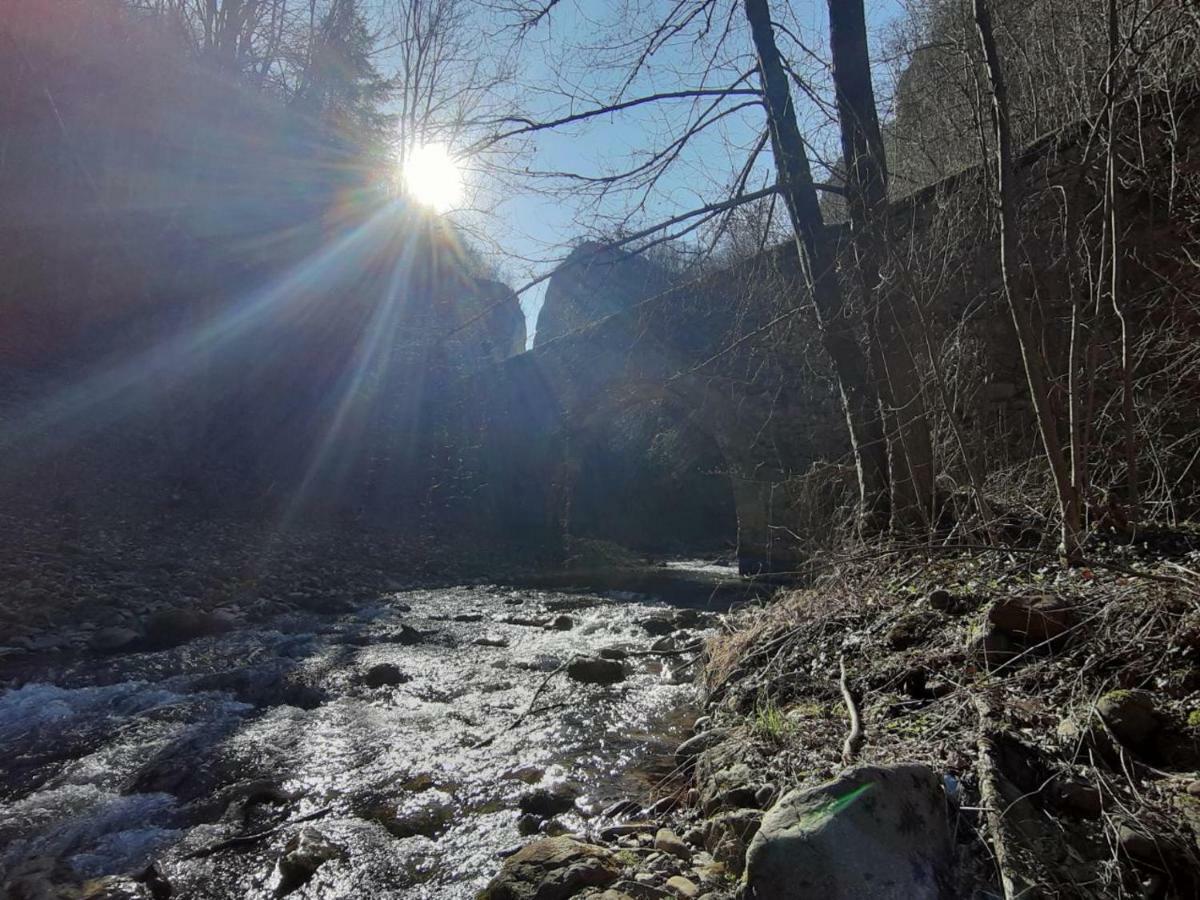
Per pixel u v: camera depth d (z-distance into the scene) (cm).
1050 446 349
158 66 1480
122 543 943
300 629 784
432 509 1658
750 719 347
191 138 1526
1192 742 205
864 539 486
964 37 433
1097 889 172
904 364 485
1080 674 246
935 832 192
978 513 445
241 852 308
